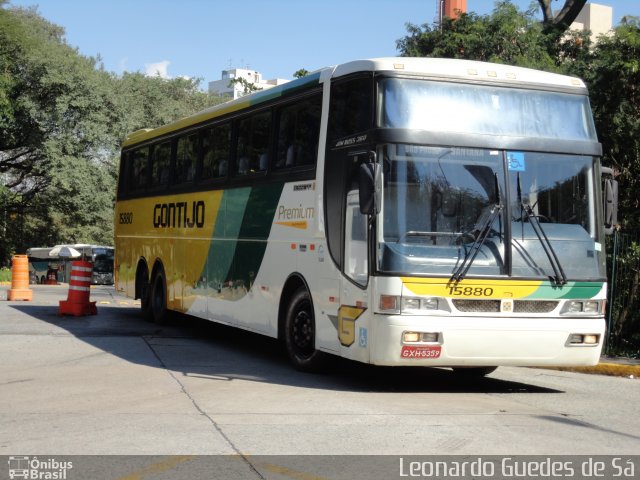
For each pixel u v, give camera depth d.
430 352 9.38
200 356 12.88
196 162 15.38
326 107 10.81
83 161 47.75
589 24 59.94
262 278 12.45
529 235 9.83
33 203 54.31
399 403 9.20
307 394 9.66
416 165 9.62
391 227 9.47
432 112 9.82
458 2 29.39
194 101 66.00
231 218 13.66
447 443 7.23
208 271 14.58
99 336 14.93
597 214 10.27
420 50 22.41
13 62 47.66
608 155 16.45
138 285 18.52
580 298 9.94
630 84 16.30
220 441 7.17
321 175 10.79
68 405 8.70
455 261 9.50
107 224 62.44
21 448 6.88
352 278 9.96
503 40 20.66
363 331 9.66
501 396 10.12
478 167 9.80
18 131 48.94
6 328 15.71
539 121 10.20
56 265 53.28
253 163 12.98
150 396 9.29
